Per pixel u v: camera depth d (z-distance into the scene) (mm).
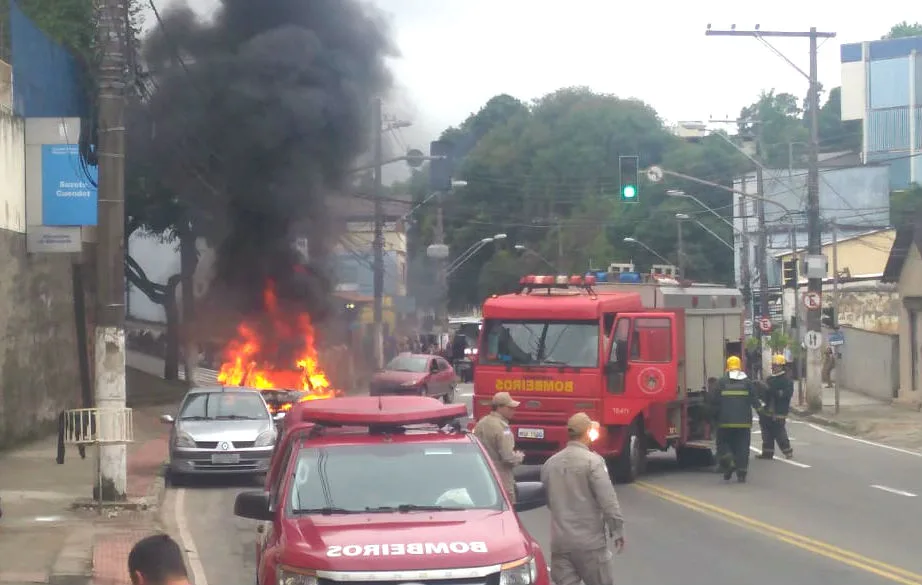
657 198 75625
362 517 7469
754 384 22891
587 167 78312
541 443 19062
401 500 7750
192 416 19984
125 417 15664
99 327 15539
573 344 19047
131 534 13859
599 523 8492
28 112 24734
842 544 13086
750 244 67125
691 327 21109
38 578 11023
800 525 14508
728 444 19141
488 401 19359
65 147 24453
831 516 15289
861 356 43656
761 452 23672
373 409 8648
